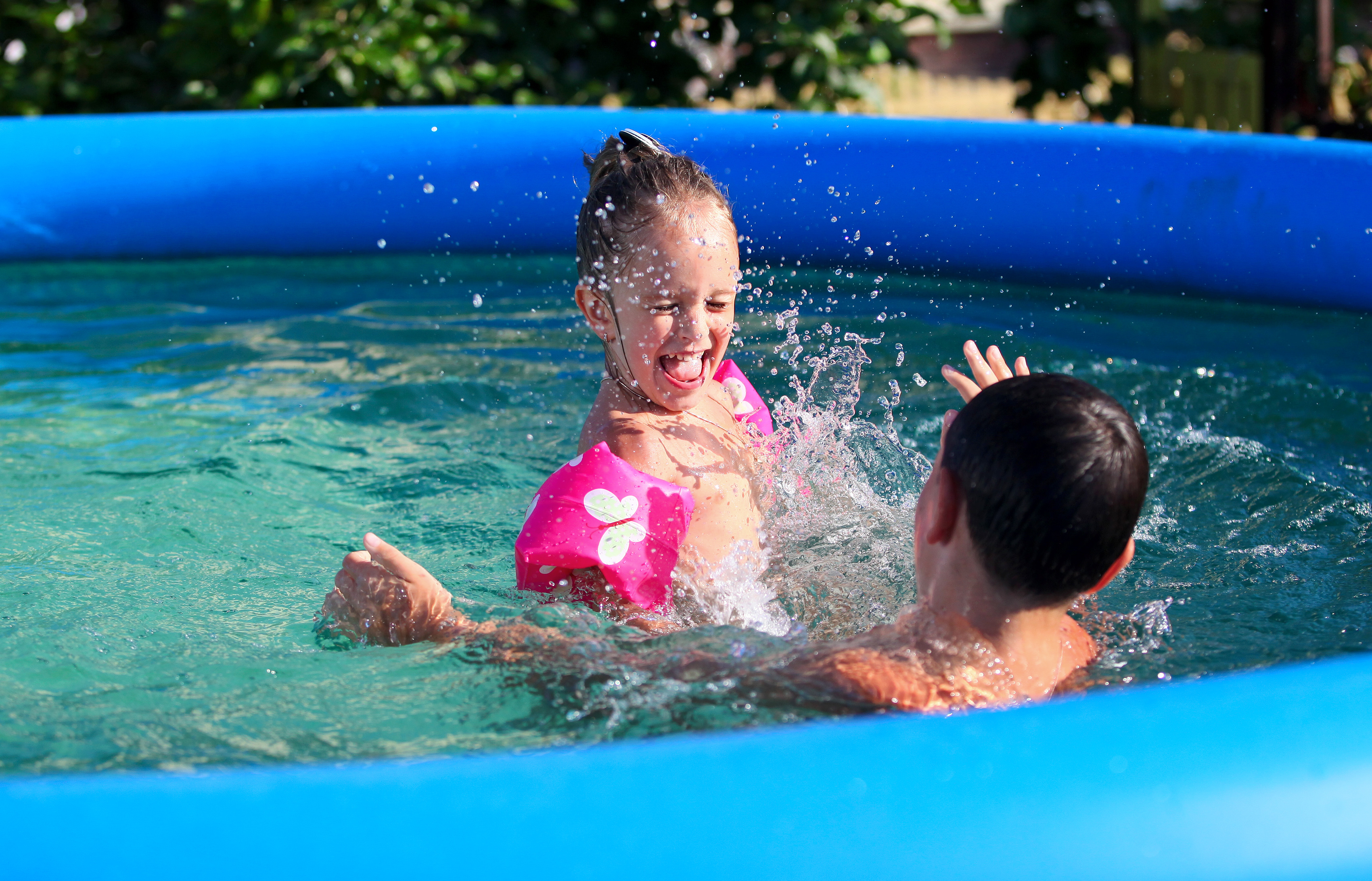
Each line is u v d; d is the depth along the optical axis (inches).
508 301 144.1
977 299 137.3
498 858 34.0
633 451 73.7
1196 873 34.8
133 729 57.9
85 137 157.6
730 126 151.3
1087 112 251.9
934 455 96.7
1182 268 135.6
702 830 35.0
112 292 148.3
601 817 35.0
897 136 146.6
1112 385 112.4
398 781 36.0
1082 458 52.7
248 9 197.3
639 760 36.9
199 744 56.3
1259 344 121.8
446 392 116.0
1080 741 37.3
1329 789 35.9
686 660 61.4
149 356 126.6
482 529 88.4
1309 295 128.9
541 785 35.9
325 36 199.9
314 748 55.6
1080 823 35.3
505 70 216.2
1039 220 140.9
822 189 145.3
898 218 143.9
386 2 204.4
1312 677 40.2
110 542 84.8
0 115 215.8
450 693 60.4
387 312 140.7
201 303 144.6
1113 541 53.9
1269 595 72.7
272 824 34.5
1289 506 86.7
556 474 72.4
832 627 68.6
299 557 83.2
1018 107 247.6
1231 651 64.6
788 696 56.1
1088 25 243.9
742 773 36.5
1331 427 101.9
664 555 70.7
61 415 109.7
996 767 36.6
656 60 226.8
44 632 70.5
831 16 225.6
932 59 354.3
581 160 156.4
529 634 64.8
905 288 140.2
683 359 73.2
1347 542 80.8
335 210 159.0
